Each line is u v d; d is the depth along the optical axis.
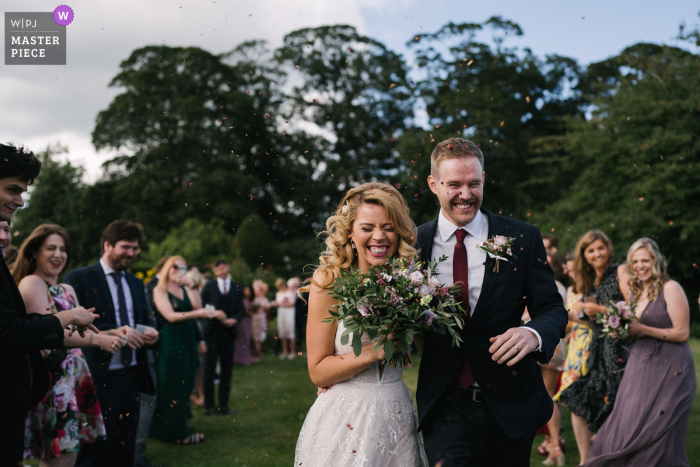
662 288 3.67
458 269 2.47
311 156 29.34
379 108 28.48
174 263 5.34
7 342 2.14
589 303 3.97
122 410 3.68
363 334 2.39
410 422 2.48
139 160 27.33
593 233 4.23
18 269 3.27
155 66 27.22
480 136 22.27
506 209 23.20
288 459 4.52
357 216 2.40
